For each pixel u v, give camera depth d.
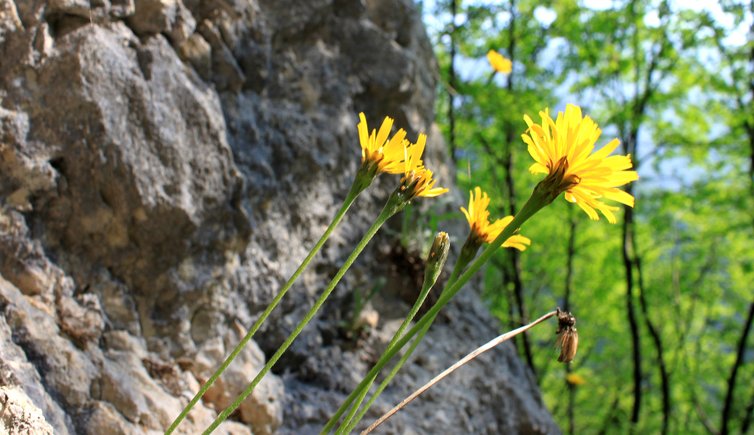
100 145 2.28
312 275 3.21
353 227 3.47
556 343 1.31
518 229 1.18
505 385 3.77
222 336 2.67
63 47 2.25
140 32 2.47
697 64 9.66
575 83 10.05
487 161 10.55
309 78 3.26
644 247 12.08
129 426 2.17
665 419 11.04
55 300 2.22
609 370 13.51
